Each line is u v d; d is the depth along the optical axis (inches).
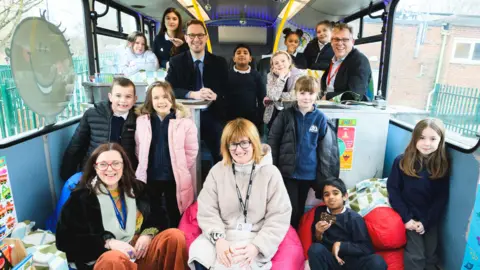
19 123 103.8
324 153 91.0
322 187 82.7
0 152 71.7
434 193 82.0
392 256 81.0
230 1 170.6
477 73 158.4
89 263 67.9
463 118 126.6
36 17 81.7
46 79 85.2
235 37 203.9
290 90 107.3
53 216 86.3
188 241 77.2
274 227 72.7
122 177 72.1
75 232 66.6
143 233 73.3
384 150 101.9
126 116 91.7
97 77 115.3
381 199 89.7
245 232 74.6
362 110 98.2
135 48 139.8
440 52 162.7
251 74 131.0
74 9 123.9
